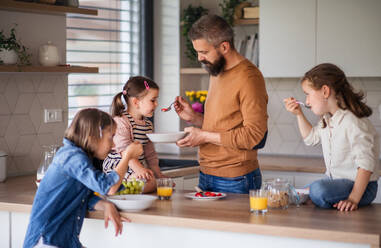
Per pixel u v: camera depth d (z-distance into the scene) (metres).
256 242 1.91
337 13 3.65
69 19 3.71
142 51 4.27
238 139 2.33
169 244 2.07
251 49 4.14
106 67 4.00
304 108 4.16
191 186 3.53
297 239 1.85
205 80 4.53
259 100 2.36
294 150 4.23
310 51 3.75
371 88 3.94
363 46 3.60
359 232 1.71
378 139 2.18
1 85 3.05
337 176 2.23
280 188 2.11
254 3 4.26
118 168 2.06
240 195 2.40
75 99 3.75
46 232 2.04
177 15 4.20
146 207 2.07
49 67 2.98
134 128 2.59
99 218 2.10
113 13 4.04
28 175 3.18
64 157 2.04
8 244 2.41
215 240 1.98
